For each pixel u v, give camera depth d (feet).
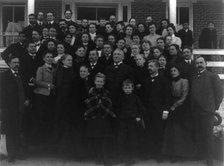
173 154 17.06
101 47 20.20
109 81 17.47
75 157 17.21
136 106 16.99
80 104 17.24
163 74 17.72
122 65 17.65
